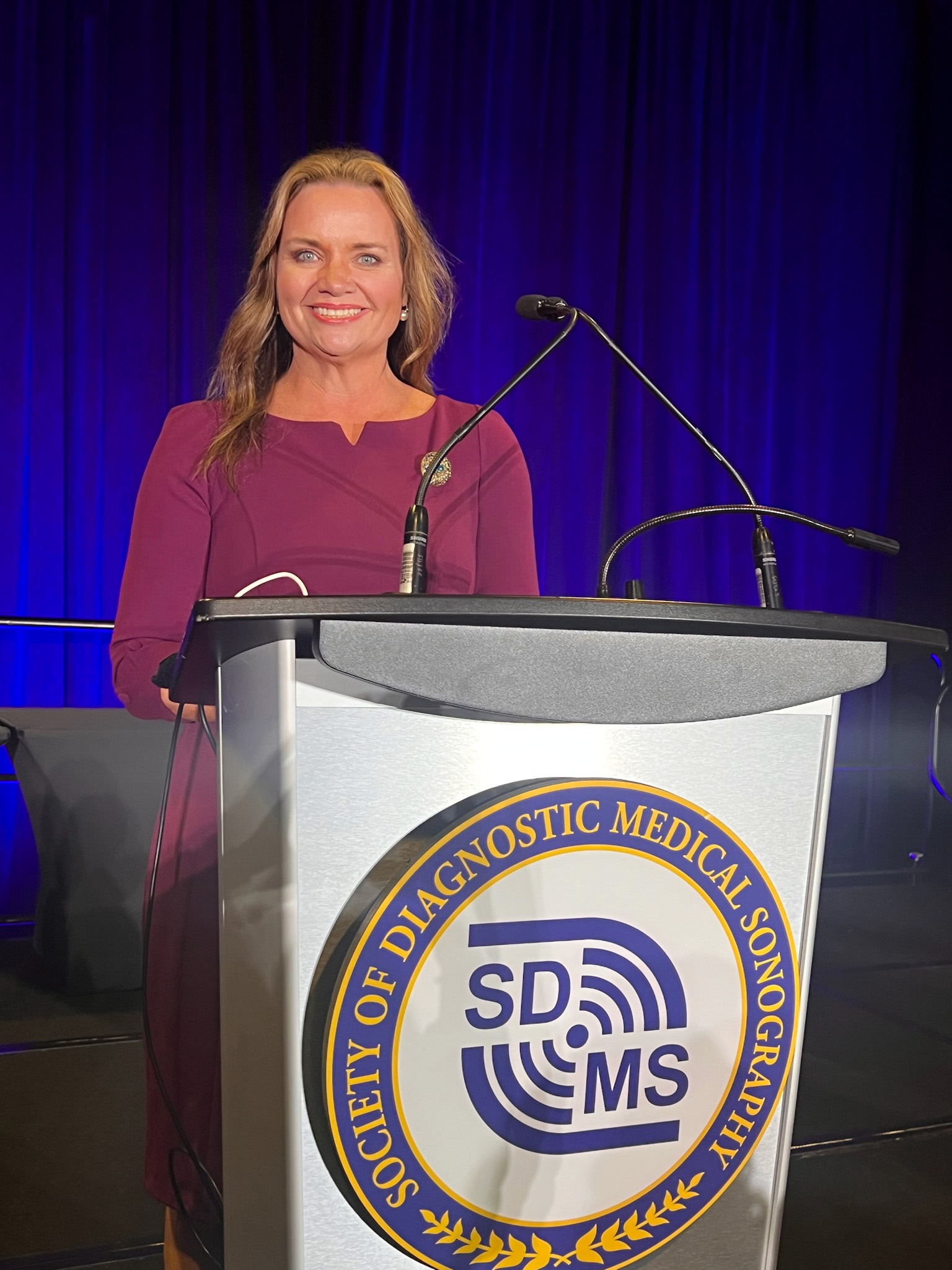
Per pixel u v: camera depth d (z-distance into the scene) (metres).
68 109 3.74
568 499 4.44
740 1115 0.87
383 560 1.25
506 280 4.35
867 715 4.88
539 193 4.39
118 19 3.78
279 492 1.25
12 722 2.68
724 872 0.85
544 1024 0.80
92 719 2.75
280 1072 0.74
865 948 3.46
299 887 0.74
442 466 1.31
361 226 1.29
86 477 3.74
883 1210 1.66
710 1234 0.86
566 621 0.71
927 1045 2.52
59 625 2.75
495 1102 0.78
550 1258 0.80
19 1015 2.57
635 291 4.55
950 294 4.87
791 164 4.80
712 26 4.67
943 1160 1.85
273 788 0.74
